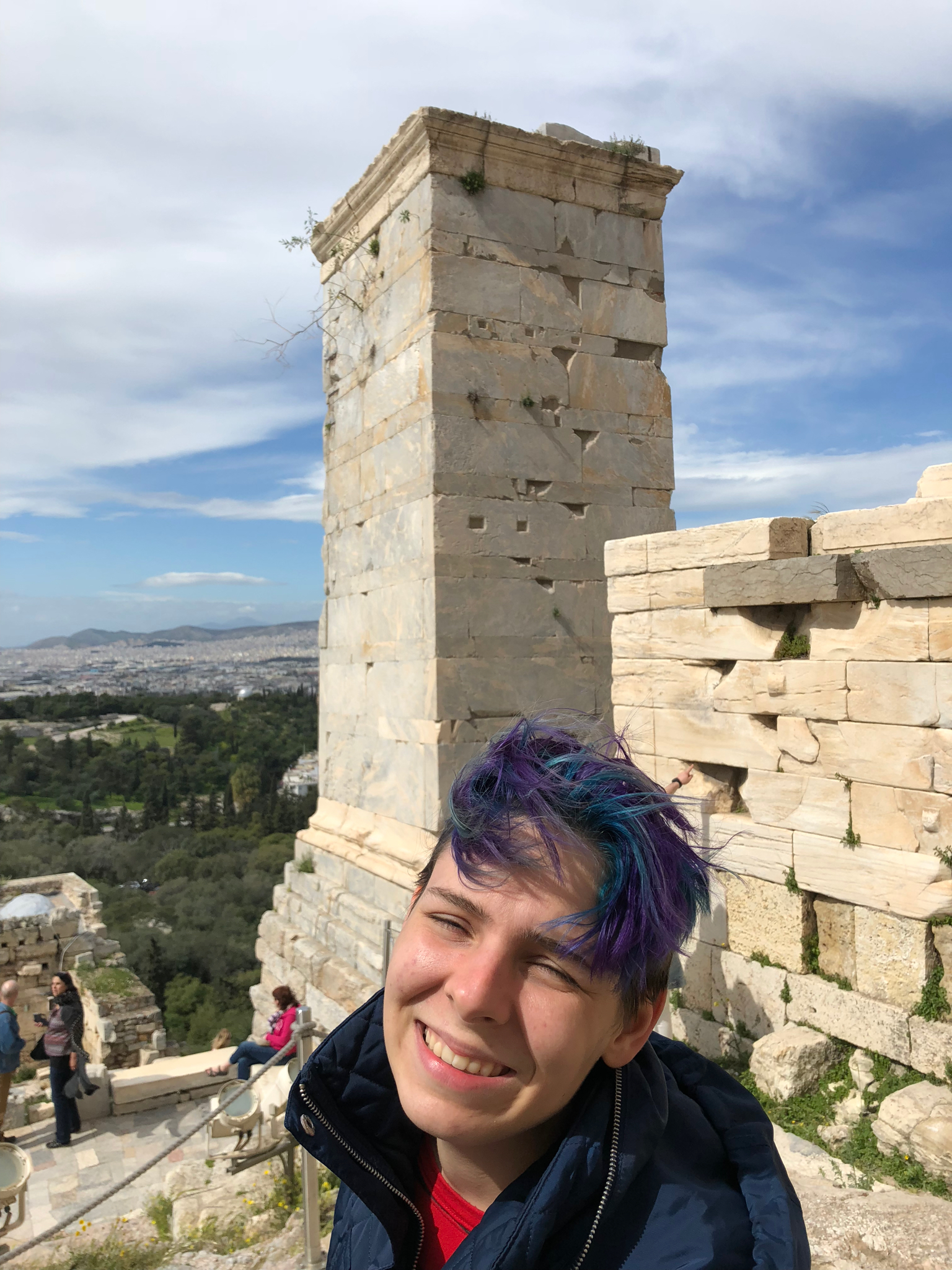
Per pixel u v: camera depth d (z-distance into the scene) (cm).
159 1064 1240
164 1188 834
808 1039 607
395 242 1141
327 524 1345
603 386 1145
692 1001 724
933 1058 550
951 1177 487
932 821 561
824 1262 418
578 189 1141
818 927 640
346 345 1283
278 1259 634
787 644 655
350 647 1253
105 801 7131
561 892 124
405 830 1088
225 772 8125
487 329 1073
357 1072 158
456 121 1035
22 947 1672
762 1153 143
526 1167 140
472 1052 123
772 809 665
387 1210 156
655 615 762
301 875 1310
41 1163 1029
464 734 1031
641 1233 123
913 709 574
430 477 1034
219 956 3241
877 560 580
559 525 1104
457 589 1035
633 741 783
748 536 671
